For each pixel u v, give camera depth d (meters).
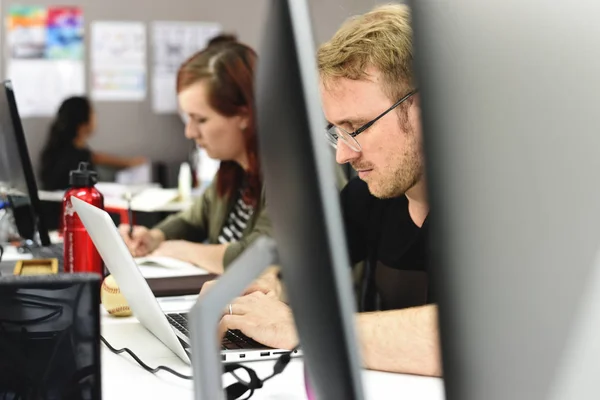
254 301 1.28
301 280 0.58
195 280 1.70
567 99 0.47
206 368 0.67
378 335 1.08
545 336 0.48
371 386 1.00
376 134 1.35
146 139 5.81
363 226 1.68
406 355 1.05
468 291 0.47
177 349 1.14
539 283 0.47
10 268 1.84
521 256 0.47
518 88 0.46
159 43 5.78
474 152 0.46
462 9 0.45
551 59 0.46
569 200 0.47
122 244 1.09
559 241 0.47
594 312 0.48
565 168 0.47
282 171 0.56
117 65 5.74
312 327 0.58
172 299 1.56
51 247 2.12
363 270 1.69
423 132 0.45
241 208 2.36
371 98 1.33
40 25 5.61
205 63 2.30
